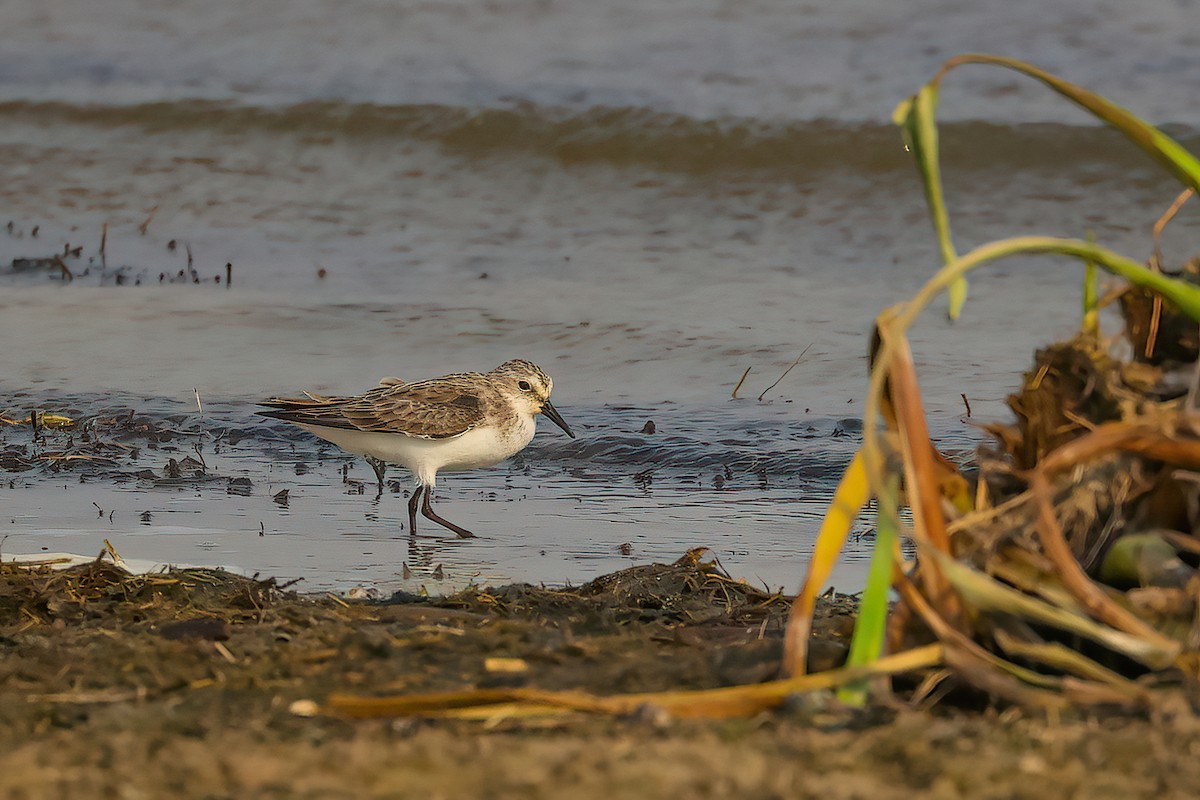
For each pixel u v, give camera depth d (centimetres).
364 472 1405
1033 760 415
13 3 3306
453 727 468
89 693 540
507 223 2214
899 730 438
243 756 430
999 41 2667
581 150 2398
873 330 513
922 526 486
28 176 2439
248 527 1123
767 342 1705
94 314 1858
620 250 2089
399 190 2359
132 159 2512
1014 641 480
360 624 669
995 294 1830
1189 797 389
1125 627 456
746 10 2900
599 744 431
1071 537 524
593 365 1662
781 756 421
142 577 788
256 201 2330
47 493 1234
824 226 2147
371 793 393
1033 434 548
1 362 1677
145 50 3012
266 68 2881
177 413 1533
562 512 1213
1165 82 2483
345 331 1791
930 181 507
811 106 2472
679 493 1277
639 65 2712
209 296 1930
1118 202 2128
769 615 716
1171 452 480
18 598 736
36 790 405
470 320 1819
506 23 2952
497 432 1351
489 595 778
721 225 2177
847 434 1426
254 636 630
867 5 2866
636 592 784
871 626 479
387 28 3008
